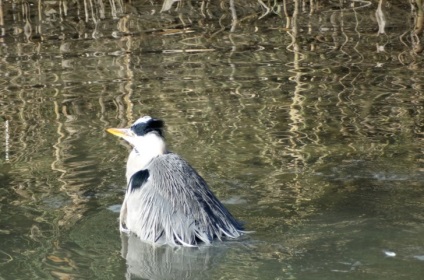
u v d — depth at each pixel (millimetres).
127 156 13531
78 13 22375
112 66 17891
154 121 11484
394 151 13594
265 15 21828
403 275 9227
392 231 10484
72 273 9688
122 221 11164
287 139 14219
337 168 12922
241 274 9484
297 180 12438
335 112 15391
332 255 9844
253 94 16297
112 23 21266
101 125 14812
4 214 11445
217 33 20219
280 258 9836
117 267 9875
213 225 10594
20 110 15562
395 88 16391
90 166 13148
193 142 14031
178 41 19578
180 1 22969
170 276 9609
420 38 19359
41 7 22859
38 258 10086
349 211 11219
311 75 17234
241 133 14453
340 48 18875
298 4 22562
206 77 17156
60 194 12133
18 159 13469
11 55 18703
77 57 18500
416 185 12102
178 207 10703
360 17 21344
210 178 12547
